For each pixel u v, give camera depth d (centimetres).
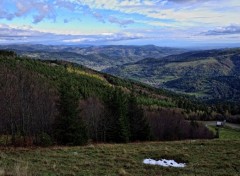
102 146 3897
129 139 6372
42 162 2447
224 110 17175
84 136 5019
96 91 14138
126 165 2494
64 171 2044
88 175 1997
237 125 14238
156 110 13912
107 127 6238
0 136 5141
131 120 6625
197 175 2234
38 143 4206
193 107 17488
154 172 2289
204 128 10775
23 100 6391
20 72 8575
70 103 5028
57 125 4922
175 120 10850
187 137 10062
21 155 2834
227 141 4262
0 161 2295
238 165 2688
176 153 3162
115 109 6369
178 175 2225
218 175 2266
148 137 6631
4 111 6053
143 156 2998
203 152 3306
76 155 2933
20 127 6141
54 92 9269
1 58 14700
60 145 4419
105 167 2381
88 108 7650
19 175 1501
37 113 6550
